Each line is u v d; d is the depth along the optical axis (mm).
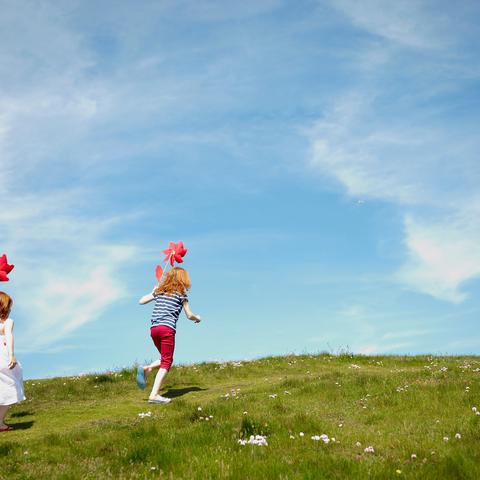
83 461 8086
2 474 7449
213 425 9492
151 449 8227
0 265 12172
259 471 7023
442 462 7039
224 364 19609
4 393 10758
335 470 7000
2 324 11133
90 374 18812
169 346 13352
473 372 14609
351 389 12641
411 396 11336
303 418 9711
